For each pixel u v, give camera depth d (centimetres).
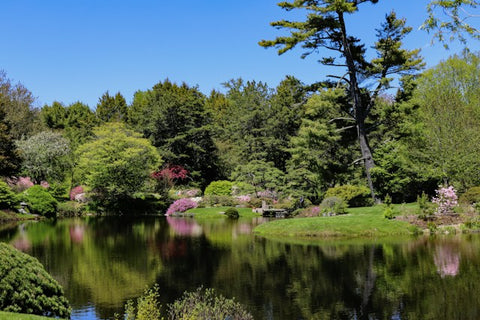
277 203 3694
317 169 2878
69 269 1297
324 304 900
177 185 4753
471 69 3462
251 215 3353
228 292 1016
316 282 1086
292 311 861
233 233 2173
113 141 3619
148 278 1173
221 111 7038
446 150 2695
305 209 2770
